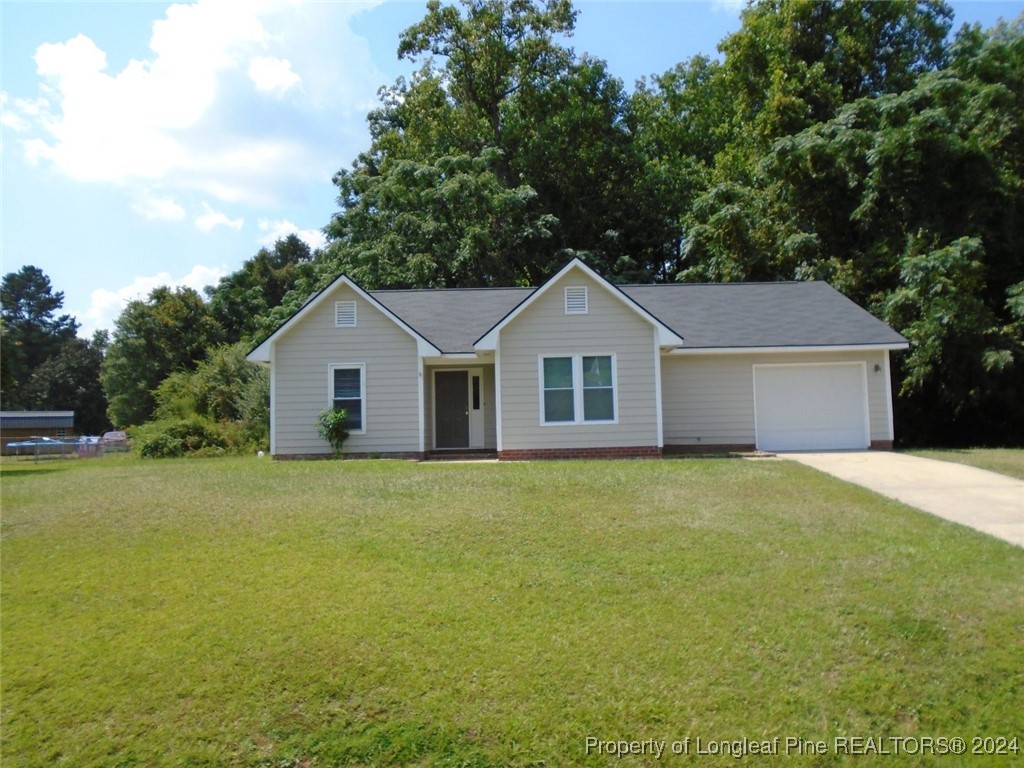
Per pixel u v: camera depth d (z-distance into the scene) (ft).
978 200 77.30
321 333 62.18
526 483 37.91
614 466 46.91
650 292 72.79
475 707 16.40
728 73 113.50
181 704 16.63
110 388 161.27
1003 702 16.76
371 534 27.96
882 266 81.46
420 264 103.09
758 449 62.34
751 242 94.07
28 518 33.53
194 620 20.49
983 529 29.30
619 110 130.31
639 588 22.27
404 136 131.34
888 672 17.71
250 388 89.25
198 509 33.35
